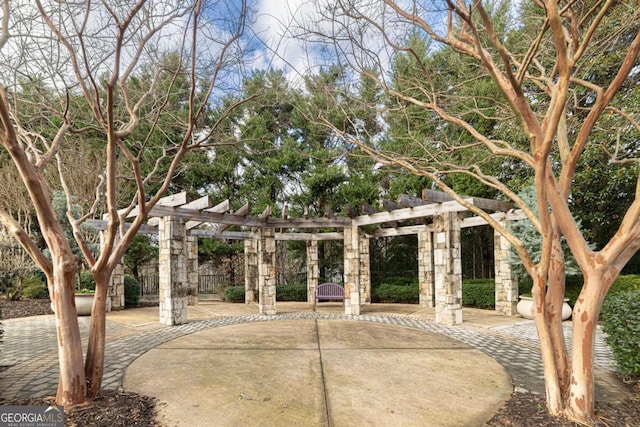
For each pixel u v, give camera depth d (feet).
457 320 25.36
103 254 11.57
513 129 28.12
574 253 10.18
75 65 10.74
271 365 15.61
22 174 10.05
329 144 45.62
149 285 50.42
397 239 48.16
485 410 11.09
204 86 19.30
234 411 11.07
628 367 12.37
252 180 45.85
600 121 23.20
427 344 19.35
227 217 29.32
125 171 35.40
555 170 27.12
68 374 11.04
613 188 25.57
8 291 33.50
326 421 10.43
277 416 10.74
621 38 20.76
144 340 20.57
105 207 37.24
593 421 9.82
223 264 49.57
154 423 10.23
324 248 48.49
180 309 26.27
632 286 24.09
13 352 17.67
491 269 44.27
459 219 26.32
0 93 9.13
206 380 13.75
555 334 10.73
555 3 8.27
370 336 21.35
